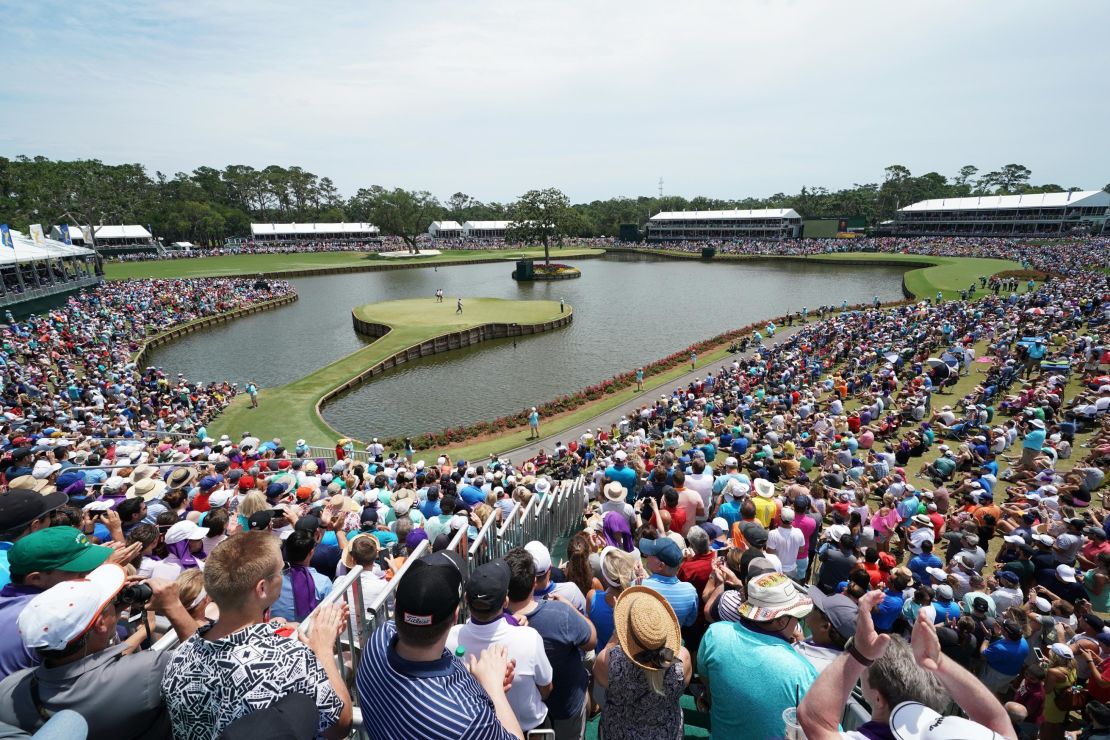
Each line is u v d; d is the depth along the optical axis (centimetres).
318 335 6297
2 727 287
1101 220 12200
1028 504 1422
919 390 2780
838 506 1365
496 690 342
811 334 4856
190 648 307
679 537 790
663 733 400
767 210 15675
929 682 268
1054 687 747
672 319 6981
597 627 575
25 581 396
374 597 575
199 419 3388
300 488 1198
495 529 811
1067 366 2820
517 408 3969
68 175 14250
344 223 17338
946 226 14188
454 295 9038
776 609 407
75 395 3259
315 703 284
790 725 354
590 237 19075
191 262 12088
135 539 677
